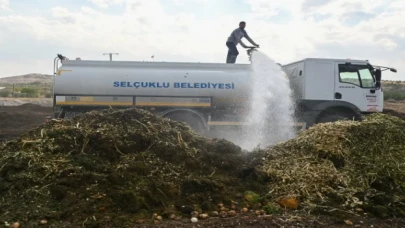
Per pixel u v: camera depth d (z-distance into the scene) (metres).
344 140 6.48
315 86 12.30
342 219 4.93
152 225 4.54
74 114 11.82
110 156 5.82
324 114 12.39
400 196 5.50
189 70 12.31
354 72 12.52
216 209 5.07
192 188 5.39
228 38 13.70
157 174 5.57
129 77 11.96
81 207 4.72
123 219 4.61
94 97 11.84
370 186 5.74
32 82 88.25
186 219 4.79
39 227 4.34
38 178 5.16
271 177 5.89
